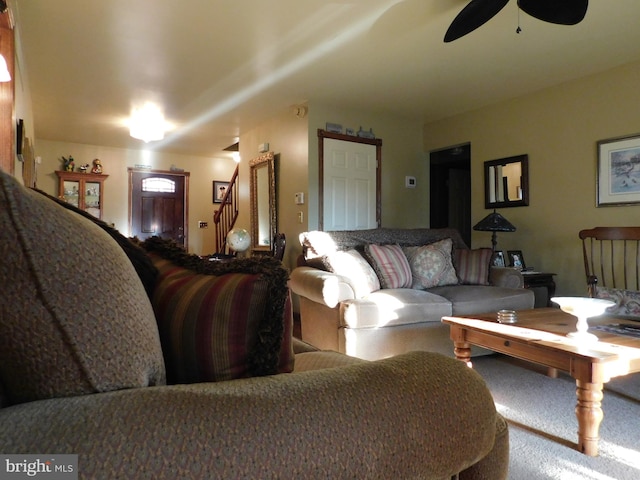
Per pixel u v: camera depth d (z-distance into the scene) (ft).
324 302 9.29
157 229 25.20
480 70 12.49
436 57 11.55
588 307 6.08
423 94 14.65
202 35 10.36
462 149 17.60
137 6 9.07
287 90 14.28
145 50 11.21
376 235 11.96
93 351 1.73
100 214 23.52
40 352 1.67
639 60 11.64
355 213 16.47
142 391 1.75
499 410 7.13
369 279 10.11
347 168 16.29
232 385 1.98
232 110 16.65
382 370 2.20
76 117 17.58
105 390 1.75
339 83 13.57
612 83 12.25
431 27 9.91
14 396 1.76
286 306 2.60
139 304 2.01
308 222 15.38
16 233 1.63
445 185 19.26
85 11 9.25
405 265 10.97
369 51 11.21
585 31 10.05
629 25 9.75
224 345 2.43
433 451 2.06
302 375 2.14
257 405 1.78
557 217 13.61
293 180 16.33
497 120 15.58
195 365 2.45
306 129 15.53
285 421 1.76
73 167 22.77
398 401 2.05
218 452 1.58
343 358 4.19
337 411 1.89
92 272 1.79
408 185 18.03
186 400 1.72
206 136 21.02
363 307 8.95
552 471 5.28
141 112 16.90
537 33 10.15
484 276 11.43
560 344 5.98
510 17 9.39
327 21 9.66
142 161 24.80
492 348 7.04
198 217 26.48
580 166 12.99
